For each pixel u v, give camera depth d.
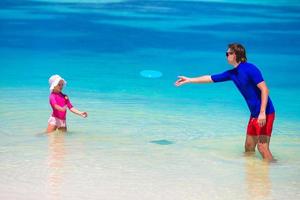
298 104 14.35
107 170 9.02
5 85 15.46
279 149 10.45
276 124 12.34
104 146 10.32
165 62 19.47
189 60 19.80
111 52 21.03
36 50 20.98
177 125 11.94
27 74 17.02
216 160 9.72
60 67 18.23
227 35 23.92
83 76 17.02
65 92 14.85
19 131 11.15
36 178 8.55
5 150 9.91
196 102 14.24
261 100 9.77
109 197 7.88
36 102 13.58
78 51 21.05
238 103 14.21
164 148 10.31
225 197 8.00
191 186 8.41
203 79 10.36
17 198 7.73
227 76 10.20
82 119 12.20
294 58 20.34
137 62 19.38
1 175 8.65
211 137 11.12
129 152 10.02
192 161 9.62
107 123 11.93
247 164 9.54
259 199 7.96
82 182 8.44
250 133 10.04
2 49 20.98
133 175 8.82
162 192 8.12
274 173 9.10
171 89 15.68
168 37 23.59
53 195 7.88
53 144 10.35
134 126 11.77
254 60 19.98
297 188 8.43
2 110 12.73
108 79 16.69
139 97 14.59
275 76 17.73
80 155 9.74
